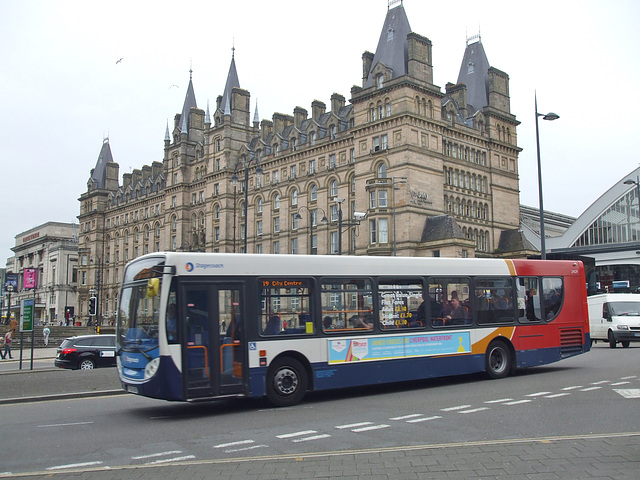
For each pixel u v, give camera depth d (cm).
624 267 7550
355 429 1227
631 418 1259
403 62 6231
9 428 1348
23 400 1816
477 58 7519
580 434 1116
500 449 994
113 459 1038
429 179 6141
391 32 6450
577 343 2177
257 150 8206
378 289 1781
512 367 2041
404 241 5881
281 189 7700
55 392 1930
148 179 11231
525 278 2094
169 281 1485
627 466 878
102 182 12675
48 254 15400
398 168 6019
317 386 1636
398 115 6031
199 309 1512
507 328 2019
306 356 1628
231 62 8950
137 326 1545
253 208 8156
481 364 1948
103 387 2012
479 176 6944
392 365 1764
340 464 929
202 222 9281
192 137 9856
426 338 1839
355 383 1695
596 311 3562
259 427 1300
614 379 1878
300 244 7294
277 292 1622
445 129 6500
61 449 1125
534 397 1571
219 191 8600
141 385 1484
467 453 973
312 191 7294
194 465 955
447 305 1909
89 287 12375
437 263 1909
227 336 1537
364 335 1730
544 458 929
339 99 7362
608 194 7856
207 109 9056
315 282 1680
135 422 1417
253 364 1555
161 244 10269
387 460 945
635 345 3716
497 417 1306
